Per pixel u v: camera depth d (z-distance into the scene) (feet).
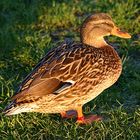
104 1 42.11
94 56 27.66
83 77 27.09
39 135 27.17
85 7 41.83
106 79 27.91
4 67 34.12
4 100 29.99
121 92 30.89
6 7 42.42
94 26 28.45
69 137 26.68
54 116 28.63
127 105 29.68
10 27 39.27
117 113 28.37
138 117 27.91
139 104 29.73
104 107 29.32
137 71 32.78
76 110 28.25
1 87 31.22
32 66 34.04
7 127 27.78
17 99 26.00
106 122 27.91
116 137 26.40
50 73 26.66
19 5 42.65
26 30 38.91
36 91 26.16
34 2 43.21
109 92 30.68
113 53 28.40
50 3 42.88
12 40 37.17
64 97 26.86
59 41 36.94
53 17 40.37
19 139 26.76
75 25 39.52
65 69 26.91
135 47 35.50
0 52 35.73
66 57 27.32
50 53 27.96
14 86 31.58
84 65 27.22
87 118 28.19
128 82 31.71
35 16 41.14
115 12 40.55
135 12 40.65
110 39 36.78
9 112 26.07
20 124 27.78
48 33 38.81
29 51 35.19
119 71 28.48
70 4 42.29
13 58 34.96
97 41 28.53
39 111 26.99
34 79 26.45
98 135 26.84
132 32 37.88
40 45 35.96
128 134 26.73
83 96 27.43
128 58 33.83
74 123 27.81
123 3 41.19
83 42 28.66
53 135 27.02
